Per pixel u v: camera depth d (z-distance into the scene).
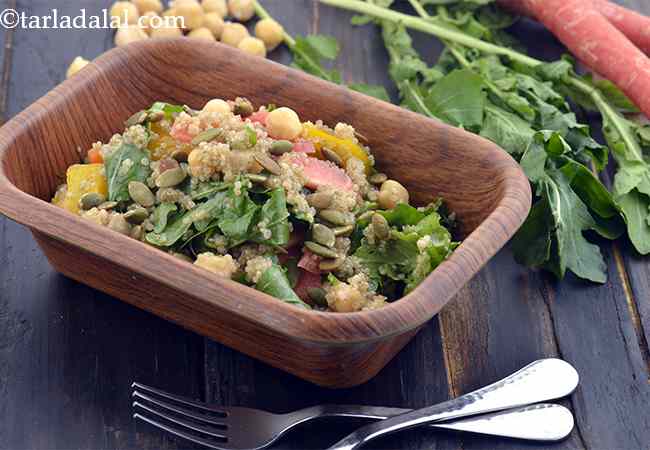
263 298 0.53
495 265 0.67
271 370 0.62
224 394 0.61
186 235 0.59
